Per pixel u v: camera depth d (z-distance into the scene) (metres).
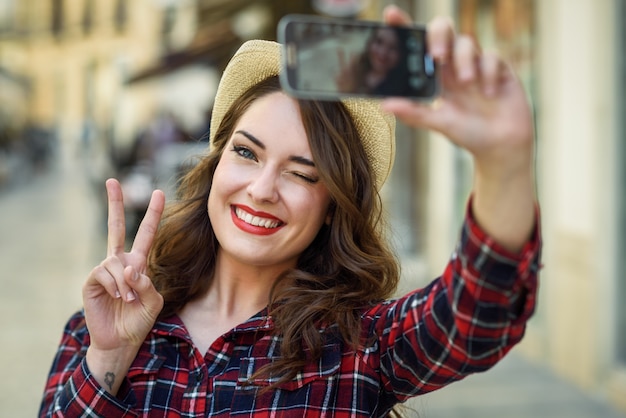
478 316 1.01
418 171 6.54
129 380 1.29
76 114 26.80
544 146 4.46
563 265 4.21
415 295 1.24
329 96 0.89
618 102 3.79
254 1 8.08
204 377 1.29
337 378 1.26
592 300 3.92
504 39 5.05
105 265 1.28
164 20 16.75
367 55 0.90
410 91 0.90
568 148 4.16
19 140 22.77
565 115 4.18
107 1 25.17
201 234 1.46
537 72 4.56
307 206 1.31
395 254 1.56
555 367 4.29
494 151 0.90
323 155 1.28
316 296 1.31
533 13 4.59
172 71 10.82
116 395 1.29
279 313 1.31
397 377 1.23
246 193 1.31
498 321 1.01
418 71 0.90
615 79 3.78
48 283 6.65
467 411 3.62
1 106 21.45
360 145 1.36
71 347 1.49
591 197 3.92
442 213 5.91
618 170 3.82
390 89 0.90
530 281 0.98
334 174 1.28
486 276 0.98
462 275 1.01
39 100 28.17
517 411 3.63
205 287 1.44
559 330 4.26
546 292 4.42
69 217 11.71
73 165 25.48
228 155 1.34
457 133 0.89
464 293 1.01
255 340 1.32
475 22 5.54
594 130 3.89
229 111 1.44
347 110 1.34
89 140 23.17
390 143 1.42
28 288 6.42
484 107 0.89
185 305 1.43
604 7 3.81
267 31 8.35
